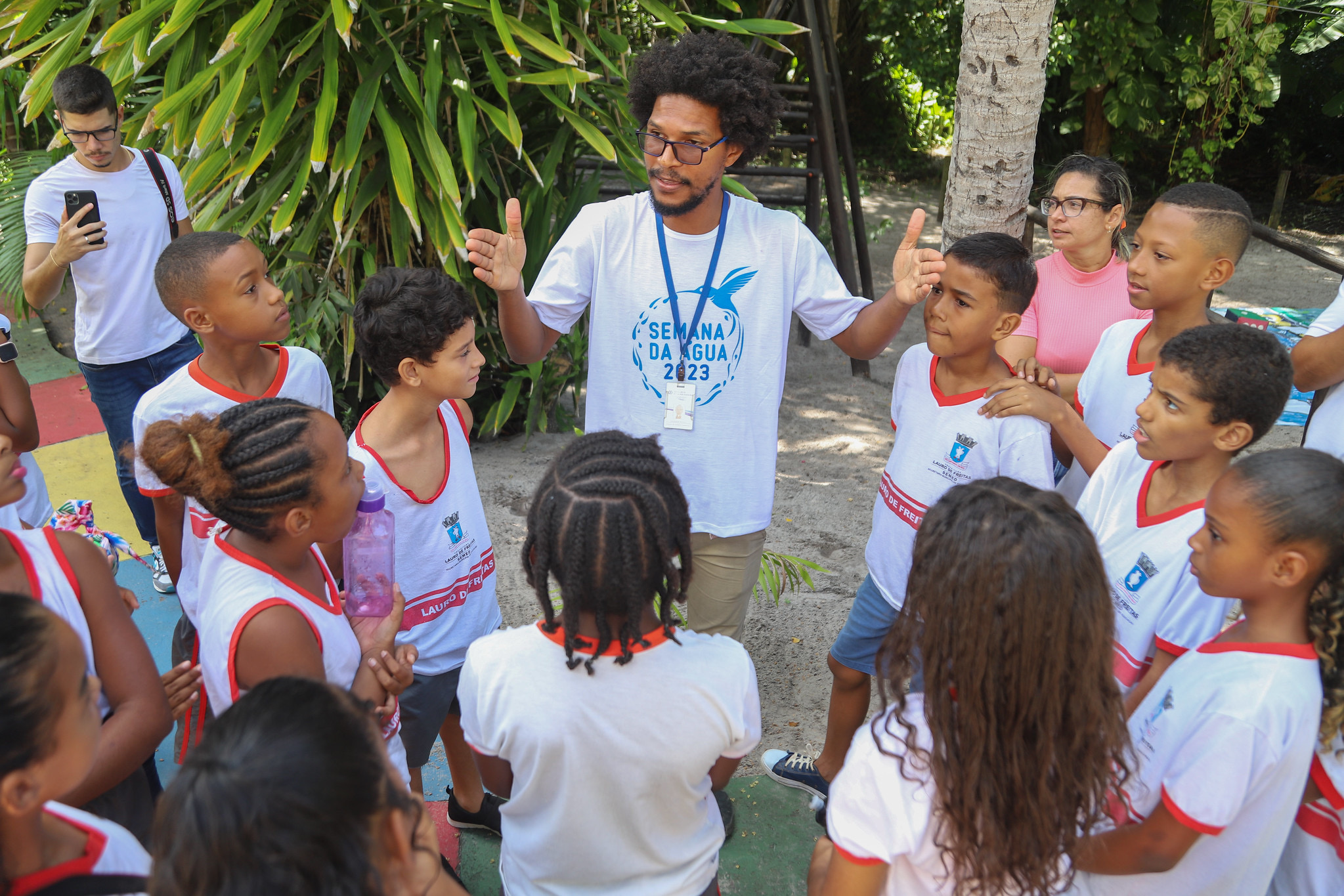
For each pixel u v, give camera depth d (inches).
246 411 60.7
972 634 45.8
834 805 49.4
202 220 146.6
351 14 132.7
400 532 77.7
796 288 94.7
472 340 76.6
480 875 90.2
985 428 84.1
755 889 89.7
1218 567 55.7
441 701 83.0
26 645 38.9
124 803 65.2
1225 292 281.0
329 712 38.8
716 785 60.8
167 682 67.8
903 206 391.9
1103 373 93.7
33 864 41.1
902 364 92.3
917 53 417.7
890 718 49.4
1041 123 416.2
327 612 63.7
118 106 140.9
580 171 195.2
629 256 92.3
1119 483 76.1
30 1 147.3
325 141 132.0
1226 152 410.6
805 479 178.2
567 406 206.1
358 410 180.2
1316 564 53.0
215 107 131.3
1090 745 46.9
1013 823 46.6
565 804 53.2
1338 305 86.9
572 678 52.5
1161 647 69.9
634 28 187.0
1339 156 395.2
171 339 131.0
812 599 138.3
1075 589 45.3
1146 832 53.9
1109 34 323.6
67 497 154.7
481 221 171.0
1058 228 111.7
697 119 84.3
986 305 79.5
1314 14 311.3
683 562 55.4
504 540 151.9
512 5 159.5
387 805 39.1
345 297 161.9
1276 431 186.9
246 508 58.9
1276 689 53.1
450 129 161.9
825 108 225.1
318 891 35.1
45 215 124.0
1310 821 59.8
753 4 327.9
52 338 209.6
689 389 93.6
